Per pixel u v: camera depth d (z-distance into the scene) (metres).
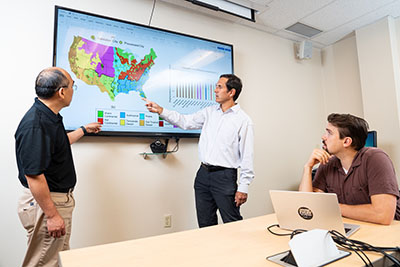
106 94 2.01
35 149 1.21
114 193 2.03
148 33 2.23
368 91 3.02
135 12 2.25
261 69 3.00
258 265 0.72
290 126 3.18
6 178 1.71
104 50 2.03
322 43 3.51
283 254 0.78
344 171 1.29
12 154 1.74
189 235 0.98
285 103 3.18
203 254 0.80
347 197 1.25
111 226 2.00
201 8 2.53
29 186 1.22
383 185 1.08
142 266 0.73
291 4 2.54
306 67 3.48
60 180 1.38
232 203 1.89
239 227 1.07
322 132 3.51
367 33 3.03
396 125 2.78
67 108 1.87
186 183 2.35
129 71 2.12
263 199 2.84
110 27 2.07
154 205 2.19
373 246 0.81
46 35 1.90
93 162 1.98
